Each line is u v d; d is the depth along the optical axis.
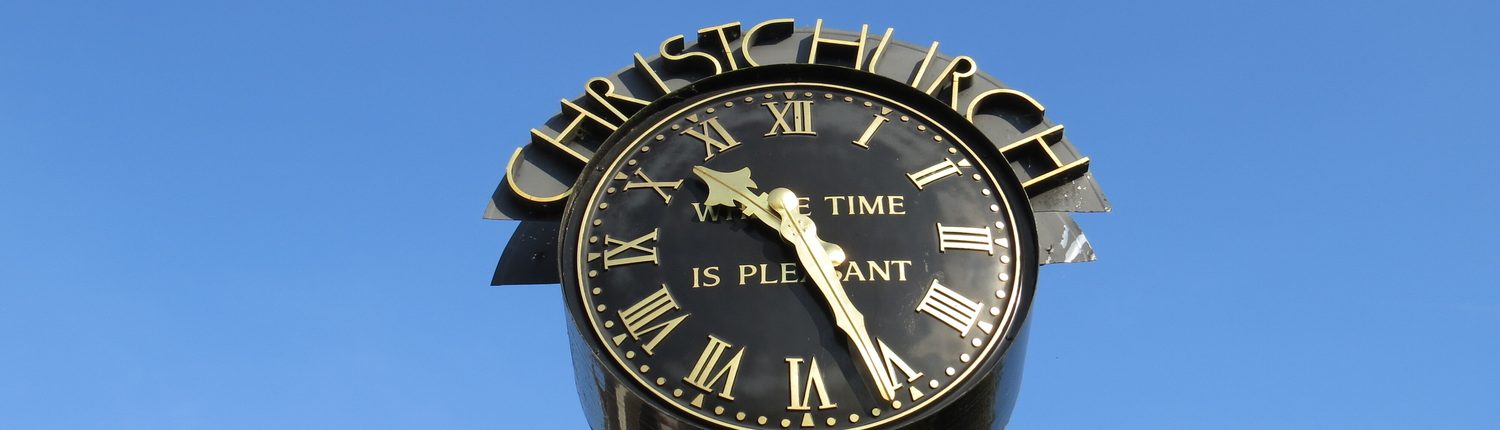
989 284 9.08
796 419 8.45
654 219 9.38
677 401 8.53
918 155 9.72
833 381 8.59
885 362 8.66
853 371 8.63
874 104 10.05
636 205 9.47
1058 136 10.05
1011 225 9.34
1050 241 10.01
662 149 9.79
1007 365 8.85
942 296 8.98
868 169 9.64
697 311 8.89
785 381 8.58
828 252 9.08
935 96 10.40
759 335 8.77
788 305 8.91
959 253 9.20
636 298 8.98
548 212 9.66
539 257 10.10
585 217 9.39
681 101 10.06
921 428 8.55
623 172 9.66
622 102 10.32
